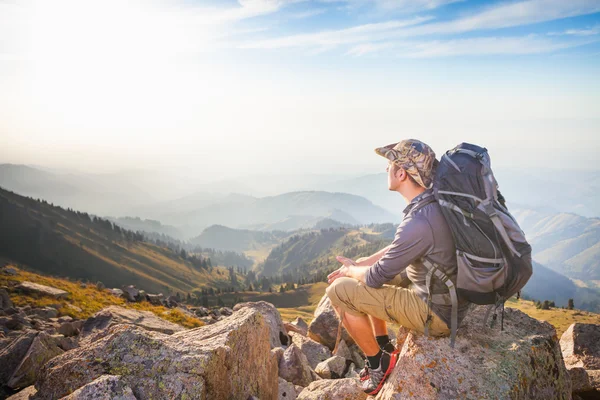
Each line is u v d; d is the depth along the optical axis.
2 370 7.48
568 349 8.20
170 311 27.19
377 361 4.31
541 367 3.95
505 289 3.43
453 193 3.43
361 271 4.00
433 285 3.63
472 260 3.38
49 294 25.12
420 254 3.55
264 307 13.89
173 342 4.10
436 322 3.78
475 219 3.35
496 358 3.83
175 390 3.53
